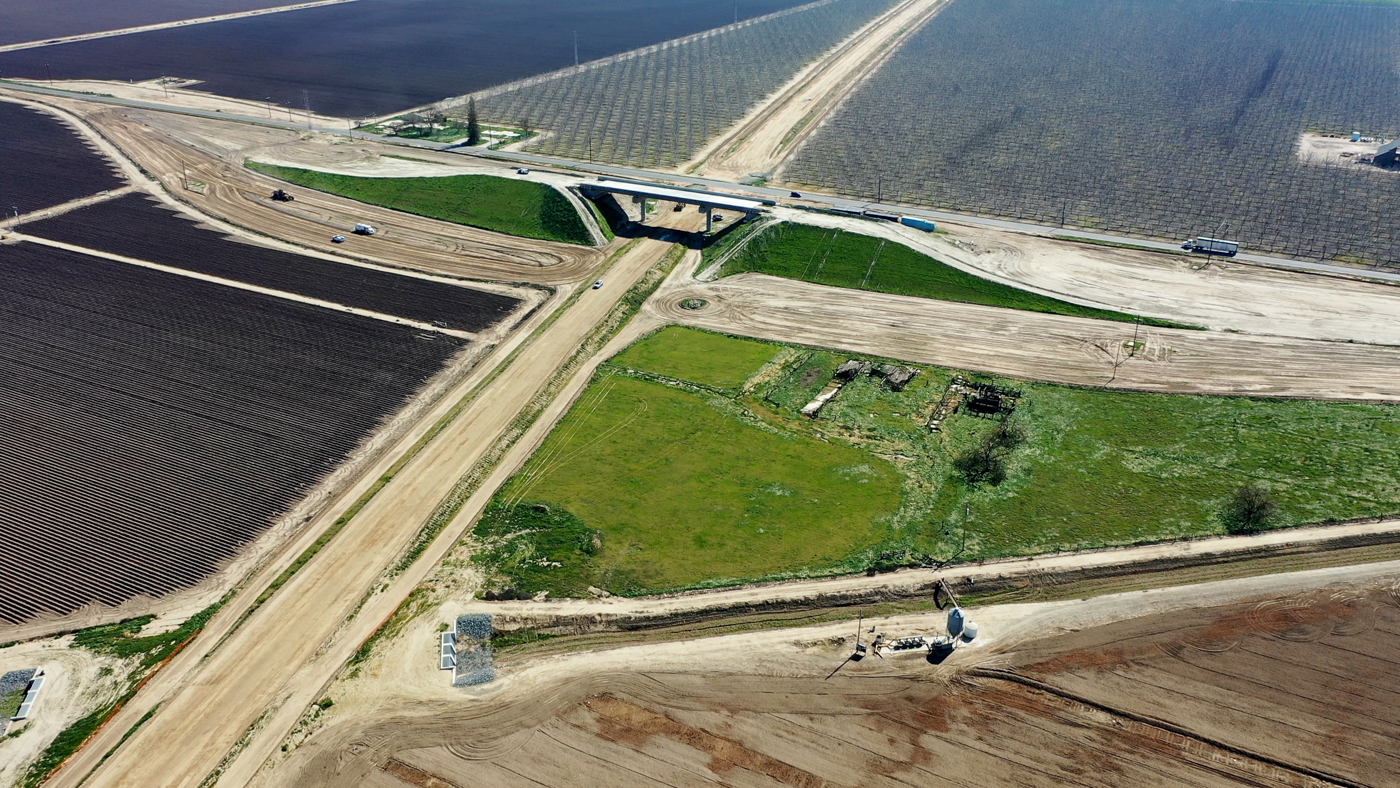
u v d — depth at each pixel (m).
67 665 61.69
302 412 90.75
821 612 67.31
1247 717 58.09
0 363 98.06
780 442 87.62
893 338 108.06
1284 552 71.50
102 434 86.06
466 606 67.44
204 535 73.56
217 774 54.72
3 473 79.88
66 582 68.44
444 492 79.75
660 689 61.00
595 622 66.25
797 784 54.44
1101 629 65.12
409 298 116.38
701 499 79.25
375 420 89.94
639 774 55.00
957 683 61.22
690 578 70.19
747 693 60.69
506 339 106.12
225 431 87.25
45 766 54.84
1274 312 111.88
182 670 61.47
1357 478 79.94
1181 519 75.62
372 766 55.50
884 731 57.88
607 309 113.75
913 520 76.38
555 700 60.16
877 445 87.25
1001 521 76.06
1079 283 120.31
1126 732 57.44
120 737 56.78
